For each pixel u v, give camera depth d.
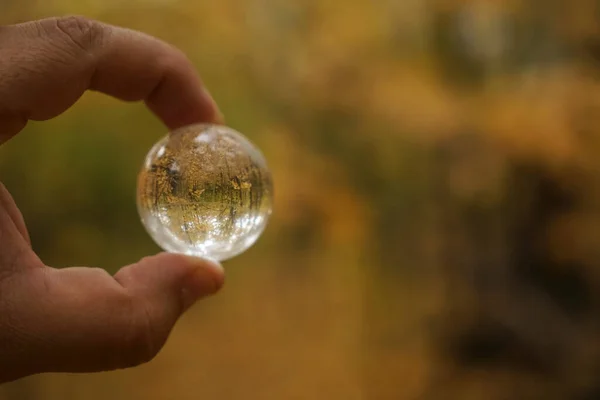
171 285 0.25
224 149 0.25
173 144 0.26
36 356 0.23
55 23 0.25
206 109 0.29
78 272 0.24
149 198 0.25
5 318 0.23
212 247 0.26
